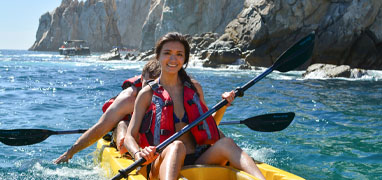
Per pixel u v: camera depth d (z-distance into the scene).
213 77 16.25
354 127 6.32
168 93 3.15
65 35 104.69
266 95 10.47
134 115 3.16
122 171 2.78
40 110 7.85
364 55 24.73
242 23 27.52
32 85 12.64
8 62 29.38
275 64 3.48
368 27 24.55
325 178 3.88
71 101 9.15
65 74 17.61
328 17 25.00
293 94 10.73
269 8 25.95
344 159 4.54
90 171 4.12
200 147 3.13
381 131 6.00
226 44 26.81
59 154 4.83
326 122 6.71
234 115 7.32
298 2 25.16
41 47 107.81
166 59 3.13
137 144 3.03
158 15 66.88
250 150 4.94
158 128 3.04
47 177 3.93
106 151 3.88
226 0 50.59
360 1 24.33
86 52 61.31
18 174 4.02
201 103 3.23
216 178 2.92
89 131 3.95
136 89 3.96
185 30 53.50
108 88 11.96
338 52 25.06
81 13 105.00
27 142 4.04
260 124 3.57
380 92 11.43
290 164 4.36
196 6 52.66
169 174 2.64
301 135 5.78
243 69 22.12
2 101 9.04
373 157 4.59
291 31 25.53
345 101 9.38
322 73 17.66
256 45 26.16
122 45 112.25
